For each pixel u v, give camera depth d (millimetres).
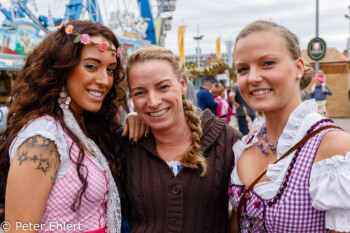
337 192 1145
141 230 1716
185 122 1803
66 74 1581
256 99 1401
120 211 1665
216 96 9094
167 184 1694
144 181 1734
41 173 1355
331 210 1188
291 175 1299
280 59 1352
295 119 1369
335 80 12945
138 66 1672
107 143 1846
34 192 1345
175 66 1732
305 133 1330
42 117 1479
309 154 1274
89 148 1596
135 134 1813
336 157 1173
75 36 1526
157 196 1690
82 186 1475
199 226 1691
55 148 1411
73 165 1477
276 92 1369
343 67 12852
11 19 7320
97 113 1886
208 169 1724
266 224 1340
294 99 1427
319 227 1262
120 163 1831
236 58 1460
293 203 1271
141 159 1803
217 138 1815
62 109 1588
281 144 1380
